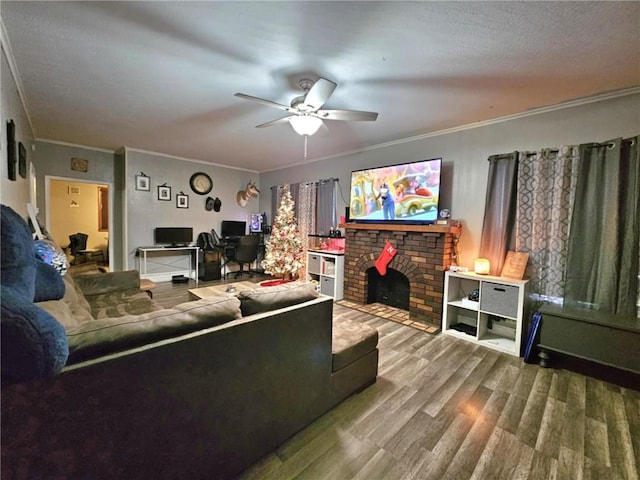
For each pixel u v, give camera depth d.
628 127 2.43
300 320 1.59
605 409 1.89
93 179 4.99
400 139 3.99
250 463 1.41
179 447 1.15
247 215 6.75
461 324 3.35
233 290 3.19
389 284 4.15
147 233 5.32
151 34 1.82
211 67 2.21
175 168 5.59
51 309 1.37
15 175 2.29
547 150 2.76
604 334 2.20
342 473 1.40
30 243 1.19
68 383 0.89
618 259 2.39
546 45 1.85
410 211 3.62
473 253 3.35
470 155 3.37
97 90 2.62
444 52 1.96
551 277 2.77
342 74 2.28
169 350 1.09
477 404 1.94
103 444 0.97
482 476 1.39
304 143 4.31
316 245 5.33
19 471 0.83
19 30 1.78
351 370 1.96
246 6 1.56
